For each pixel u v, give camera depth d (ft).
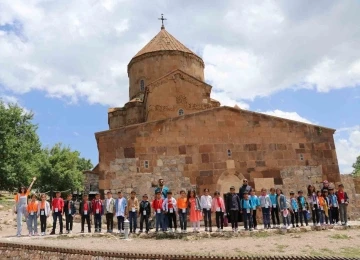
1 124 104.73
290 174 66.03
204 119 65.82
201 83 83.51
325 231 49.55
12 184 100.01
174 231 49.03
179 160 63.10
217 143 65.10
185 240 44.93
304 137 68.54
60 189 140.05
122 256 32.27
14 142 103.81
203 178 63.10
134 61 99.19
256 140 66.54
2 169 96.48
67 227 51.83
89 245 40.50
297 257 28.22
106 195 54.29
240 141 65.98
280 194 53.01
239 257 28.66
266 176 65.10
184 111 80.53
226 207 55.67
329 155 68.69
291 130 68.28
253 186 64.13
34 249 38.04
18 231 49.93
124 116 95.55
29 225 50.44
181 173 62.59
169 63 95.09
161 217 49.88
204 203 50.01
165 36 104.06
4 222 63.98
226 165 64.23
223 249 38.14
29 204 50.72
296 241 42.60
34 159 123.34
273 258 28.19
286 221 53.98
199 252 36.42
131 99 100.12
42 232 50.29
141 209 50.06
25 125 114.11
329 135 69.82
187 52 97.14
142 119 91.66
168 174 62.13
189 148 63.98
